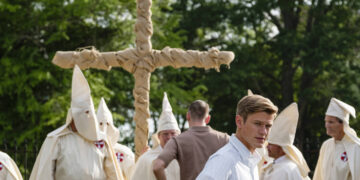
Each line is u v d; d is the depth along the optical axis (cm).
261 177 564
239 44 2027
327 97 1902
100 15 1716
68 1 1661
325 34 1856
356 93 1808
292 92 2078
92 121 534
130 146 1934
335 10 1989
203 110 501
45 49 1684
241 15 1972
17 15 1627
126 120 1923
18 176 630
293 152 556
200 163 477
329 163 695
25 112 1642
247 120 337
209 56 724
